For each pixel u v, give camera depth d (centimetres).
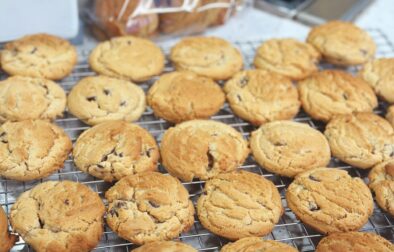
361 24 75
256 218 46
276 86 57
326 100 57
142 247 44
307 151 52
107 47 60
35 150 49
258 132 54
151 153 51
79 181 51
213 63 60
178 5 64
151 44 62
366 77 61
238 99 57
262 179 49
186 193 48
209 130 52
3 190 50
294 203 48
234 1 70
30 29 61
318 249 45
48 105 54
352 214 47
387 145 53
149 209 46
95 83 56
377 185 50
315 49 64
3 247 43
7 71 57
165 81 57
